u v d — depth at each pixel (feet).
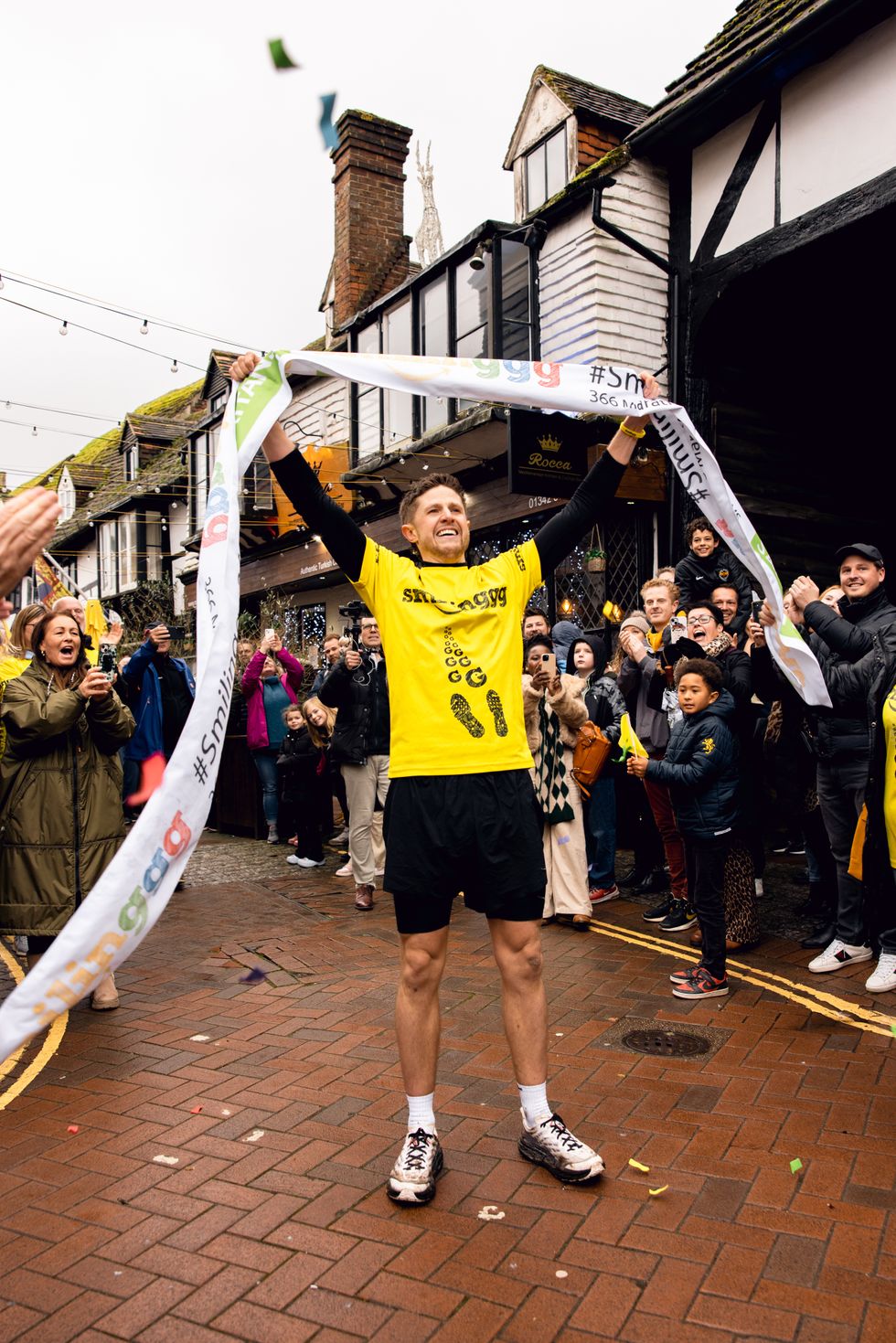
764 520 28.66
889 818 12.01
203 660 7.25
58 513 5.27
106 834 14.29
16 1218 8.71
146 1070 12.12
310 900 21.79
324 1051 12.55
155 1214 8.70
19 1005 5.61
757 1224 8.27
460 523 9.53
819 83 24.43
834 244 24.32
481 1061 12.12
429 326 39.32
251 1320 7.20
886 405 31.68
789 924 18.20
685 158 29.50
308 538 48.57
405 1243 8.12
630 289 30.40
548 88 34.83
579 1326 7.04
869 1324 6.98
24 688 13.83
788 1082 11.16
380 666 20.89
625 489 28.66
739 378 28.55
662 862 21.80
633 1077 11.47
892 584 31.55
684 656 17.13
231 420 8.73
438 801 8.77
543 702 18.35
